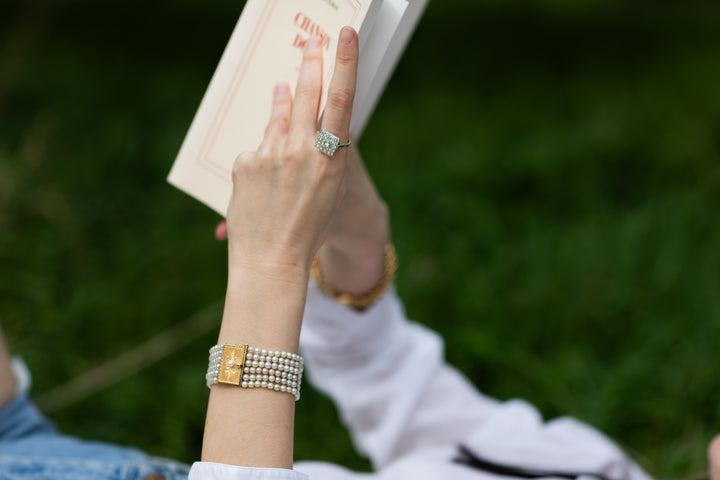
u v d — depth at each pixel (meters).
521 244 3.43
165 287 3.15
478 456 1.65
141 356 2.88
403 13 1.28
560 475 1.61
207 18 5.46
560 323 3.03
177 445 2.61
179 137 3.97
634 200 3.65
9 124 4.01
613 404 2.67
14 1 5.11
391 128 4.20
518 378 2.83
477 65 4.97
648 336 2.94
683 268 3.17
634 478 1.76
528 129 4.20
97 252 3.27
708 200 3.50
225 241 3.37
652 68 4.87
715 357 2.77
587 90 4.59
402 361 1.82
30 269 3.11
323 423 2.68
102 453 1.56
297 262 1.14
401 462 1.67
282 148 1.15
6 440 1.60
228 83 1.34
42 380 2.75
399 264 3.22
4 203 3.29
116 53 4.87
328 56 1.23
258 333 1.12
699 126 4.09
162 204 3.59
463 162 3.84
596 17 5.62
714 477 1.49
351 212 1.57
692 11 5.72
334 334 1.74
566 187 3.71
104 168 3.74
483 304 3.04
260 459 1.09
